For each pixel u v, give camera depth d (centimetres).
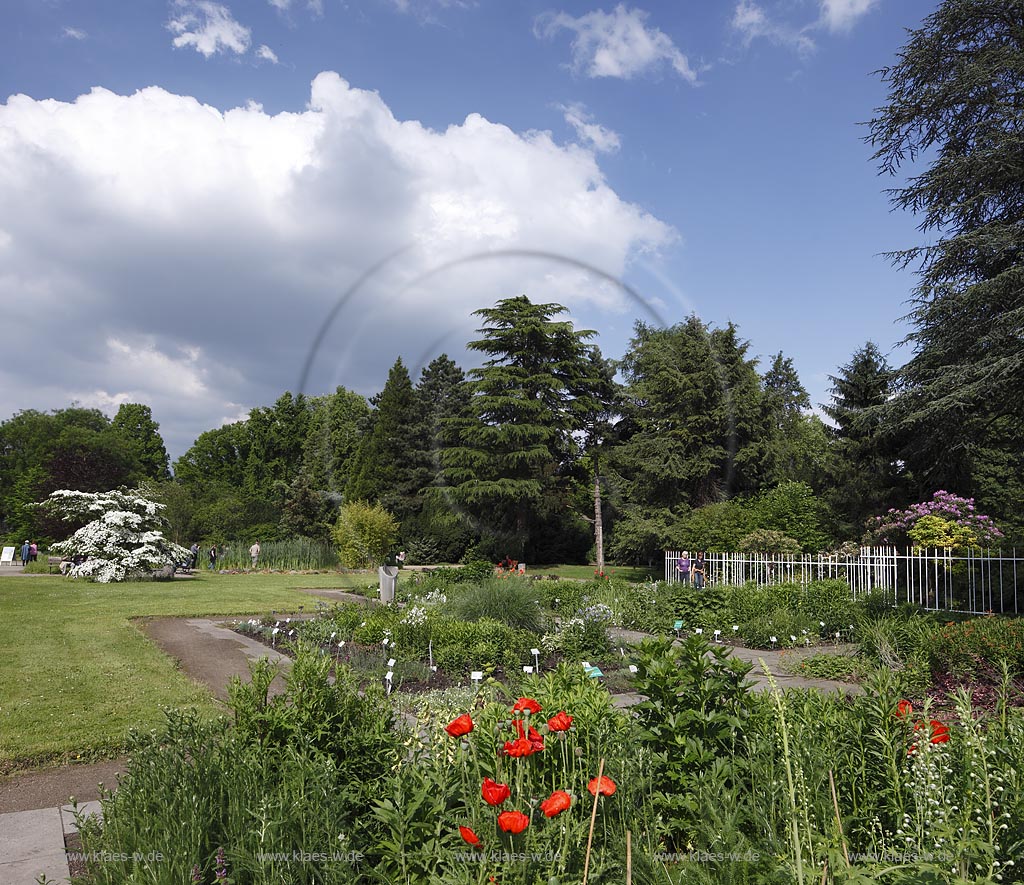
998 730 257
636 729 294
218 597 1598
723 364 2575
